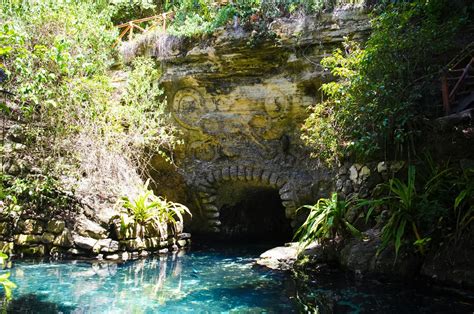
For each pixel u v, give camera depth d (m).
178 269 6.82
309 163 9.35
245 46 9.09
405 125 6.68
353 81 6.75
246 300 5.09
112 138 8.88
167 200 10.53
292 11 9.07
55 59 5.89
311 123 7.89
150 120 9.62
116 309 4.73
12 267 6.65
